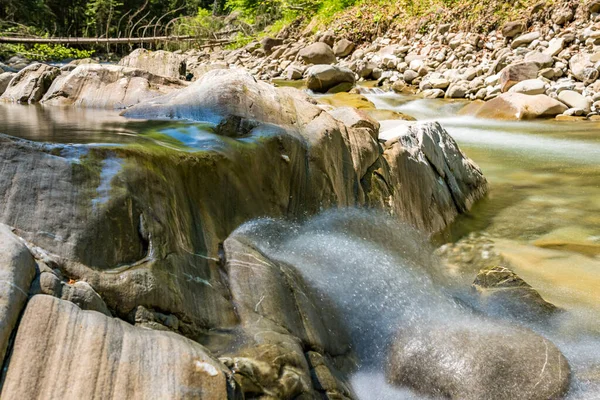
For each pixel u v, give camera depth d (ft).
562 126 30.83
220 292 7.69
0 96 19.36
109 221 6.81
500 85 36.76
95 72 18.22
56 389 4.89
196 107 13.41
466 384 8.58
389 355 9.24
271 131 11.65
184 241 7.84
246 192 10.11
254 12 77.77
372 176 14.44
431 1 51.78
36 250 6.07
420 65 44.42
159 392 5.11
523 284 11.99
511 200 19.35
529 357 8.95
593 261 14.03
